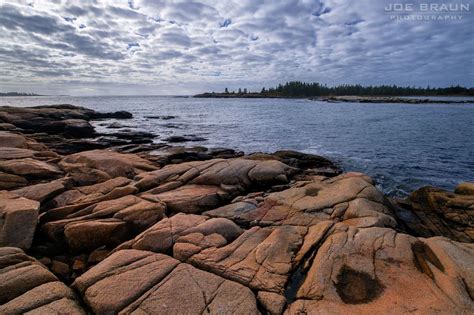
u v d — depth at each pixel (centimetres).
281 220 813
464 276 514
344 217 799
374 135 3086
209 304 474
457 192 1059
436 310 453
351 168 1781
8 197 851
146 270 548
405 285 512
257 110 7469
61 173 1180
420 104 9506
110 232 760
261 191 1144
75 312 451
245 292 505
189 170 1198
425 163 1900
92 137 2688
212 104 11719
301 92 19900
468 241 813
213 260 595
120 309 463
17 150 1326
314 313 464
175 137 2709
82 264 700
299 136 3061
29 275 516
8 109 2848
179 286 509
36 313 435
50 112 3197
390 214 859
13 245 696
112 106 9944
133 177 1246
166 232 696
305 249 637
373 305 473
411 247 612
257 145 2575
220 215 869
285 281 546
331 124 4112
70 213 869
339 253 597
